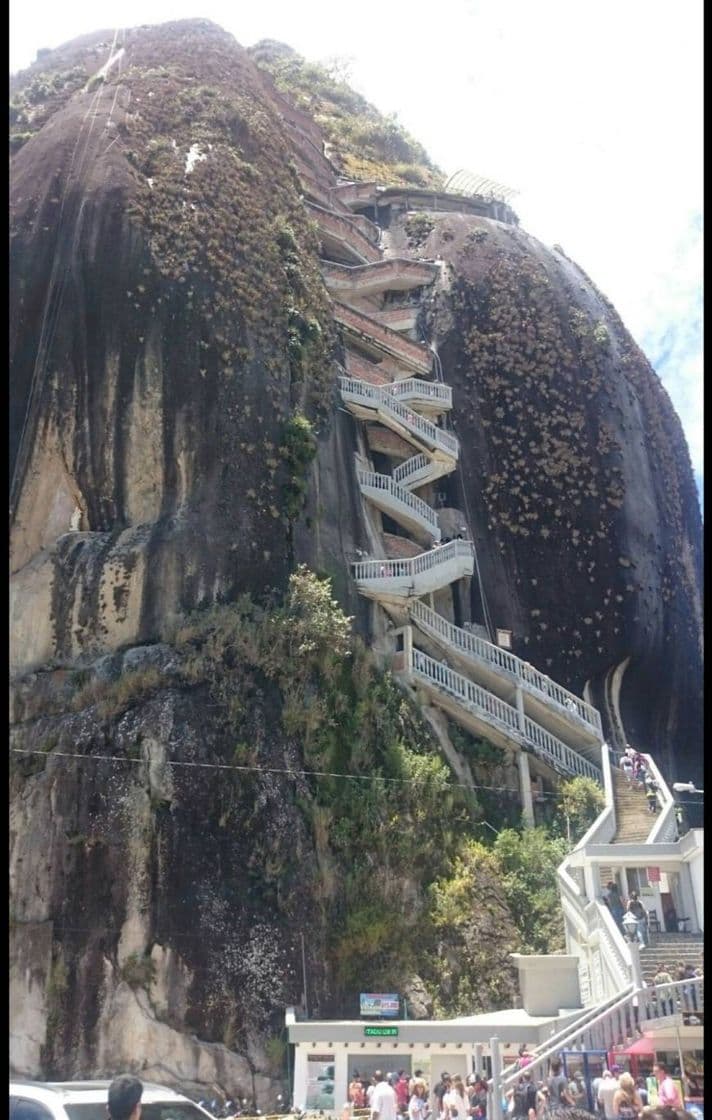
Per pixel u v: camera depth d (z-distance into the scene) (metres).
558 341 42.19
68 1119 9.03
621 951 20.16
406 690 30.28
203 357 30.52
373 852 25.62
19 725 25.69
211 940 22.52
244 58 41.00
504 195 54.50
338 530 32.31
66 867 23.14
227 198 33.91
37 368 29.73
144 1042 21.41
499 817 29.64
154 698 25.39
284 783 25.19
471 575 35.69
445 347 42.03
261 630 27.14
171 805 23.78
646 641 38.38
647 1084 15.33
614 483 40.03
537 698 32.56
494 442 39.88
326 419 33.84
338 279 44.50
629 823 27.78
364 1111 18.39
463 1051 19.78
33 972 22.12
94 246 30.88
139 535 28.16
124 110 34.62
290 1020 21.47
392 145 62.22
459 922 25.59
